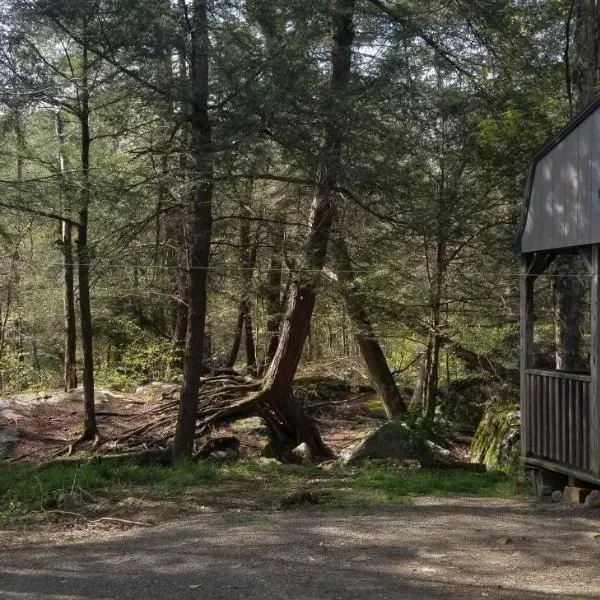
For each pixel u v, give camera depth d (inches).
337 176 434.9
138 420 617.6
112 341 932.0
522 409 334.0
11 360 962.7
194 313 478.0
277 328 738.2
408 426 494.6
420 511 293.9
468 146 518.0
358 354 869.2
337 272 536.4
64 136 578.9
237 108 411.2
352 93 423.5
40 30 434.6
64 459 466.0
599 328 278.2
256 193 556.1
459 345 585.3
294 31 413.1
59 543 257.4
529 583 190.4
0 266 916.0
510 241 522.0
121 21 397.4
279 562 212.8
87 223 495.5
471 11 481.7
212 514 301.9
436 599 177.6
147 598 185.0
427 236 485.4
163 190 454.3
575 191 292.5
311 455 550.0
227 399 609.0
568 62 501.7
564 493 304.5
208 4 407.5
